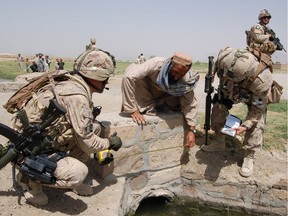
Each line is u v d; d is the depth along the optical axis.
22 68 34.88
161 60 4.18
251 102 4.38
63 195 3.55
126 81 4.22
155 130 4.60
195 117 4.50
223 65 4.25
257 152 5.33
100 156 3.65
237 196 4.74
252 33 4.29
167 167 4.93
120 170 4.37
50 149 3.09
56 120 3.02
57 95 3.01
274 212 4.60
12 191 3.48
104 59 3.24
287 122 7.10
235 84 4.36
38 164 2.86
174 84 4.11
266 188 4.57
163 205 5.09
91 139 3.07
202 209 4.97
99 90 3.35
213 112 4.93
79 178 2.98
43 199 3.26
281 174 4.73
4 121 6.90
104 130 4.08
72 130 3.09
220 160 5.02
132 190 4.58
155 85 4.41
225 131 4.18
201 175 4.95
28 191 3.24
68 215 3.21
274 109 8.69
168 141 4.81
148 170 4.72
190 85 4.21
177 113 4.87
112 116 4.52
